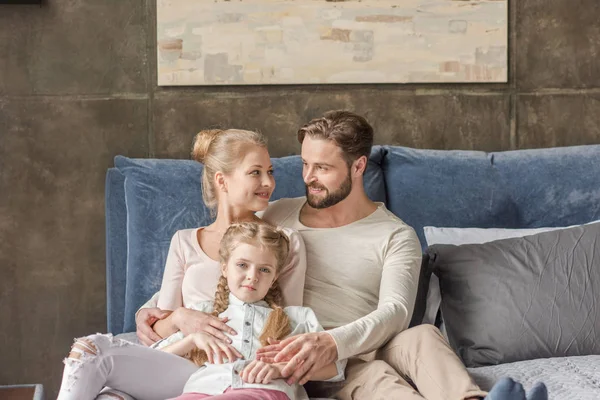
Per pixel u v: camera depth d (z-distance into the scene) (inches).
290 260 110.0
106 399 92.7
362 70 148.3
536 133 153.1
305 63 147.4
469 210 135.2
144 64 146.4
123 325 133.8
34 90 144.7
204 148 119.0
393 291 107.4
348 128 113.6
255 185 113.1
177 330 106.1
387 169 139.2
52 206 145.7
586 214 136.2
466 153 140.3
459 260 120.0
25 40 144.3
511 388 75.2
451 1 149.3
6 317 145.9
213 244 114.0
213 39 146.1
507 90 152.3
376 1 147.9
